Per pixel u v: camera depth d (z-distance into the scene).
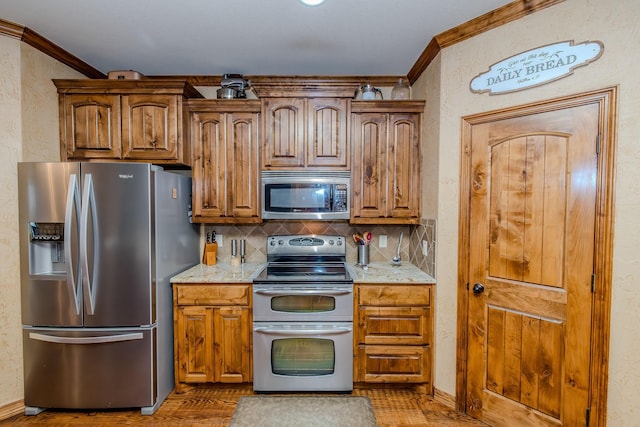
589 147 1.64
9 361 2.13
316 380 2.33
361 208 2.63
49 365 2.14
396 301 2.33
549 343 1.79
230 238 2.97
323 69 2.74
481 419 2.08
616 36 1.56
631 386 1.55
